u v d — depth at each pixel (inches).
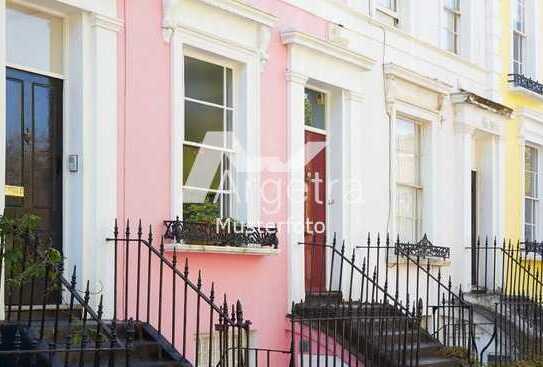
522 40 625.0
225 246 353.1
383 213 461.1
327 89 436.8
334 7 434.9
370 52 458.9
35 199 301.0
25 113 300.4
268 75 391.9
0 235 265.3
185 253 338.3
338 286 429.4
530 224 623.5
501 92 578.9
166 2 337.4
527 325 472.7
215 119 372.8
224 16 365.4
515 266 527.2
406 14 497.7
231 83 380.5
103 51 313.3
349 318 365.7
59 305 276.2
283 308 390.0
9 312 271.1
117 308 311.7
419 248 473.7
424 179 504.4
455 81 534.6
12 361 259.3
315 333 382.0
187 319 338.6
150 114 331.3
